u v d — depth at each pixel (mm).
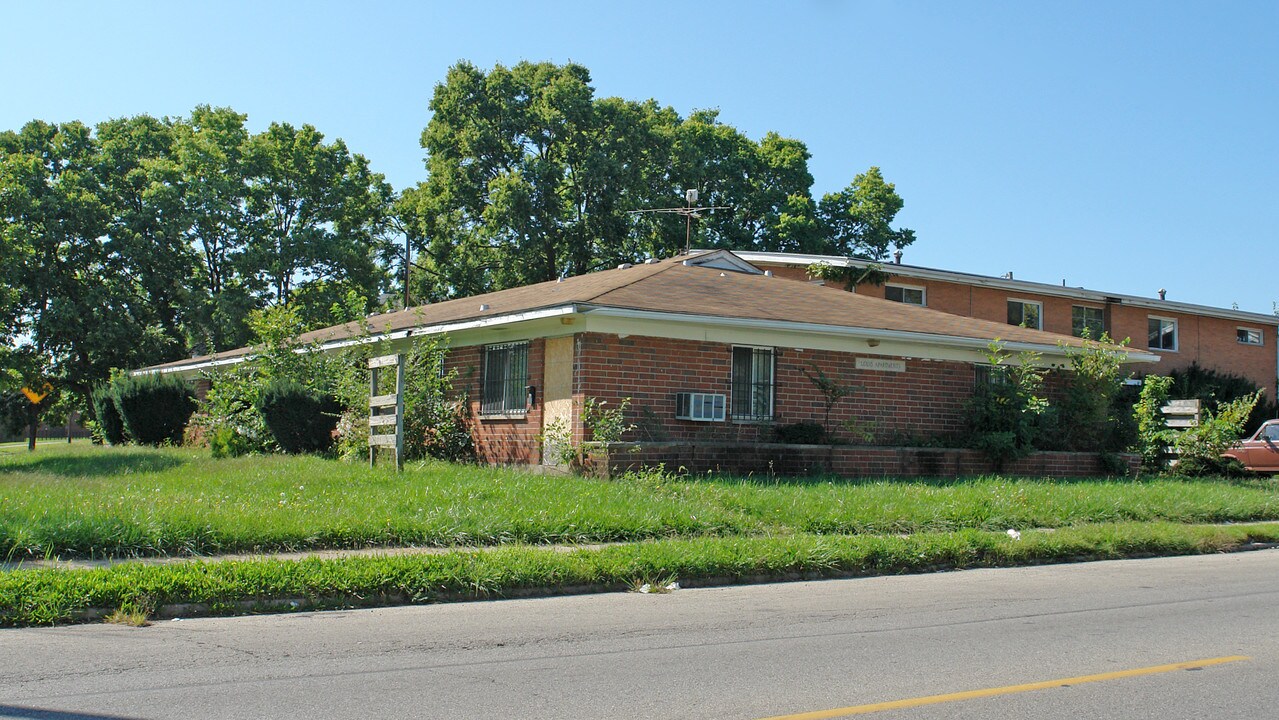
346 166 49781
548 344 18906
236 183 45344
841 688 6188
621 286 19703
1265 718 5691
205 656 6797
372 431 17828
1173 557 13000
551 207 47750
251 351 27578
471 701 5801
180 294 43812
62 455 22797
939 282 35719
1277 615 8766
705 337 18844
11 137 46438
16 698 5730
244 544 10289
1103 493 16641
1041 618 8539
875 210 56719
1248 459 24750
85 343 42719
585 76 51438
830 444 19609
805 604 9109
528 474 16234
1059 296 38031
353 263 46875
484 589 9180
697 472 17828
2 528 9695
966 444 21109
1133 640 7691
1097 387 22219
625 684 6215
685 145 52188
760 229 55812
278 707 5629
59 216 42812
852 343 20531
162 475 15906
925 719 5574
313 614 8336
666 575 10062
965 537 12070
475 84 49688
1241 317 42094
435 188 51250
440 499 12875
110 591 8031
